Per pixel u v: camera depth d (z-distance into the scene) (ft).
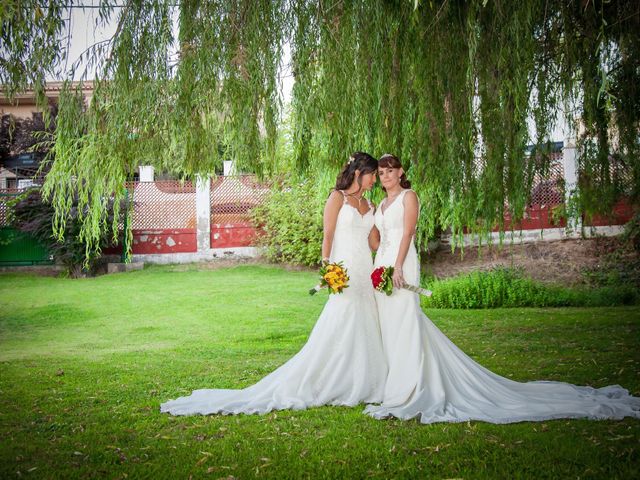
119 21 14.64
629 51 15.64
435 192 18.11
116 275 45.78
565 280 38.91
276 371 14.44
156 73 14.67
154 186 49.98
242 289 39.60
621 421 11.51
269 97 15.11
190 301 36.06
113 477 9.45
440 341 13.51
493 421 11.58
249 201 50.78
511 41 15.12
